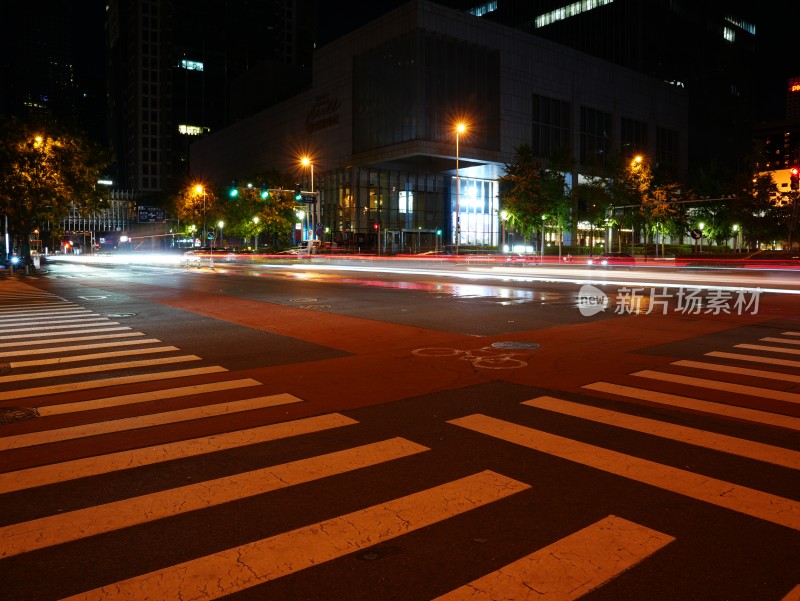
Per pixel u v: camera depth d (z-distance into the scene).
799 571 3.26
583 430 5.82
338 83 80.25
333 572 3.30
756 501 4.16
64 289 25.03
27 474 4.77
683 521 3.87
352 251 71.88
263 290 23.62
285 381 8.04
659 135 98.44
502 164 75.94
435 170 79.94
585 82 85.62
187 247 116.69
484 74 74.38
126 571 3.31
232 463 4.99
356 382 7.96
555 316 14.88
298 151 89.31
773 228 58.50
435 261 58.72
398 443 5.48
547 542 3.61
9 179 41.16
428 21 69.25
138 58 171.88
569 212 65.06
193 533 3.76
